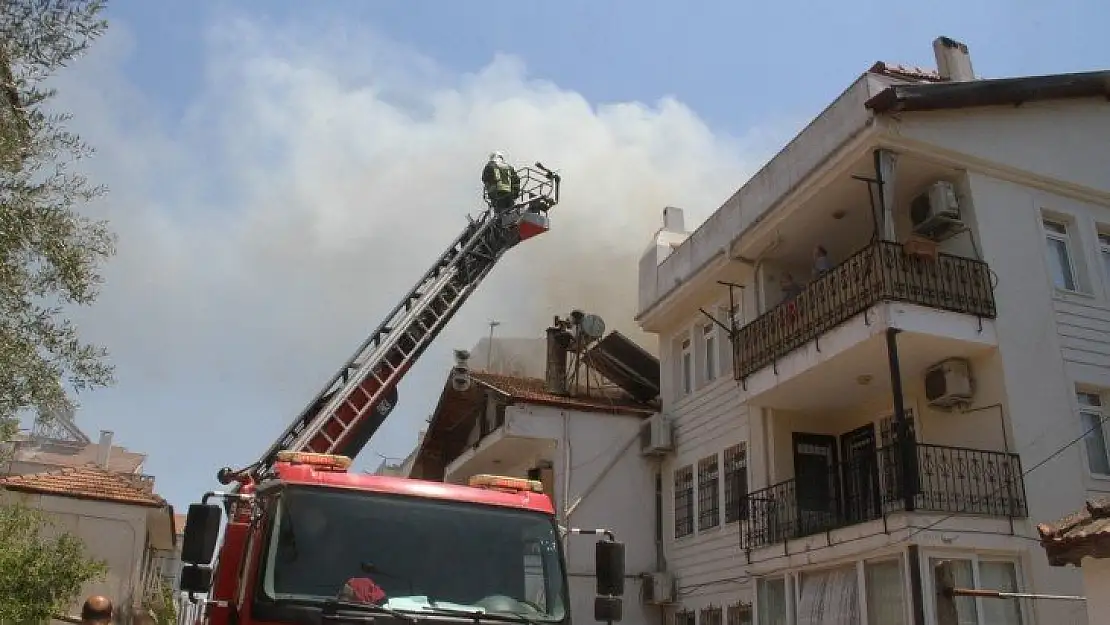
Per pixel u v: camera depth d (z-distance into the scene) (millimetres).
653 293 20797
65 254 6371
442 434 25328
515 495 6965
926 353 13188
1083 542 7676
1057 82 14523
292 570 5953
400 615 5926
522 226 16281
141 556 16188
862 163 13758
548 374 21547
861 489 15602
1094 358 13617
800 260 17125
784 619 14484
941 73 15633
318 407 13703
